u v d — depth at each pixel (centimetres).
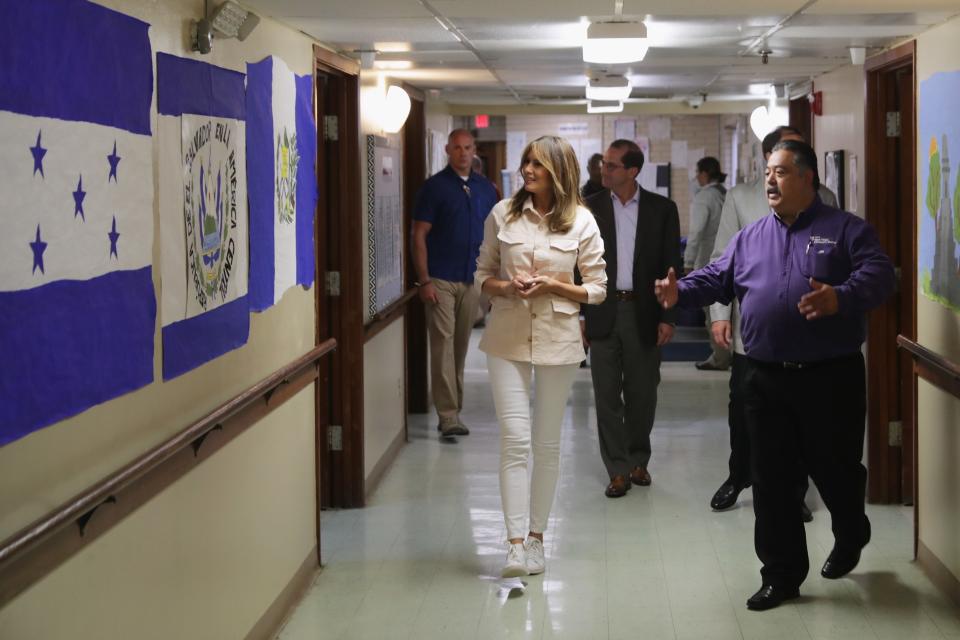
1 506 205
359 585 450
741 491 566
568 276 445
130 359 263
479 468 649
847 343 401
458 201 703
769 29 476
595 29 436
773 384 409
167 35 288
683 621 406
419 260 703
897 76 549
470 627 403
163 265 286
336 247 562
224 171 338
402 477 631
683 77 759
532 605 424
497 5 404
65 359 229
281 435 414
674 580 451
